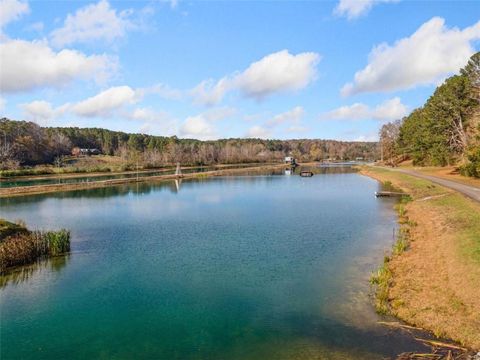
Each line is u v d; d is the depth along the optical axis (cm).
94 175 12306
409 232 3516
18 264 2889
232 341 1695
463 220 3181
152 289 2350
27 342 1734
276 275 2534
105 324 1897
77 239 3678
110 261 2948
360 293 2164
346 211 4994
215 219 4656
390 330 1709
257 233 3800
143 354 1614
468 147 6731
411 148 10788
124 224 4419
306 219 4491
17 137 14612
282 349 1611
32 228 4191
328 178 11194
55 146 17212
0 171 10806
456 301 1823
